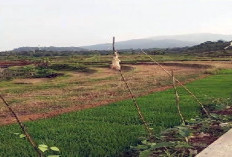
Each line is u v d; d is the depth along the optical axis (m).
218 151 6.96
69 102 22.53
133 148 7.85
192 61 79.44
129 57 107.75
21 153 8.22
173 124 11.13
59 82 42.22
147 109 14.91
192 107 14.88
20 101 24.39
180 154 7.16
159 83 33.56
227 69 51.50
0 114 18.52
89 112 14.86
